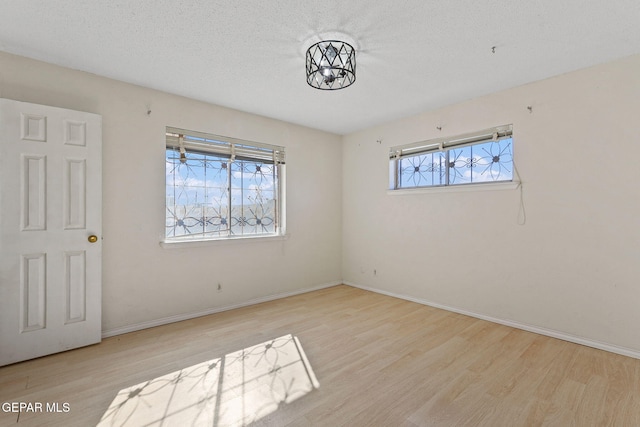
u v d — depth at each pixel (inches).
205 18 74.8
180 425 62.2
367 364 87.0
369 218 171.9
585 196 100.3
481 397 71.6
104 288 105.9
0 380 78.0
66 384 76.5
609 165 95.9
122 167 109.8
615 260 94.9
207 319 124.4
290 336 107.0
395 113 145.9
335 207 183.8
